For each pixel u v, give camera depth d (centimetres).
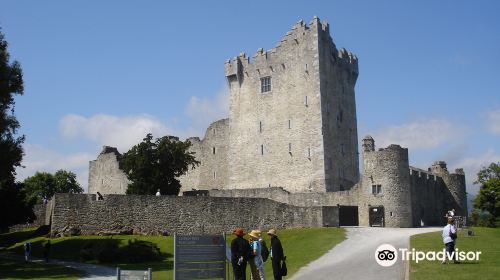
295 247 4162
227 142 7694
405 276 2303
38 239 5400
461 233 4172
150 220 5406
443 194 6819
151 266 3878
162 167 6688
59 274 3422
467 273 2267
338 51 7450
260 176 7062
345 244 3991
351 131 7350
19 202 6322
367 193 5712
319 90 6750
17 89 4394
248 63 7438
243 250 2117
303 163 6738
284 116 7000
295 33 7081
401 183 5631
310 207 5538
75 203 5297
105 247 4322
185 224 5459
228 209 5562
